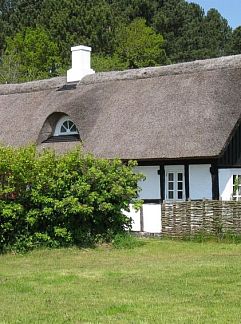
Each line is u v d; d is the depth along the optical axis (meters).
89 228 18.92
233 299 11.41
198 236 19.80
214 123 22.56
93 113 26.33
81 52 29.91
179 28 65.38
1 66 52.66
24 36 56.81
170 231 20.53
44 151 19.03
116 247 18.58
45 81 30.80
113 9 63.97
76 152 18.89
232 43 62.88
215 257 16.44
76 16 59.62
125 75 27.77
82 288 12.60
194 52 61.06
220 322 9.79
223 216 19.42
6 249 17.75
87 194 18.50
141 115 24.73
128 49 56.84
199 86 24.69
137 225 23.31
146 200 23.72
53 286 12.87
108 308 10.82
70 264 15.74
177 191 23.34
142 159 22.98
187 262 15.68
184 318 10.06
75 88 29.06
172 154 22.31
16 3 65.94
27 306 11.09
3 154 18.05
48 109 28.31
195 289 12.31
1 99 31.45
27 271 14.81
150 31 58.59
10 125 28.81
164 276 13.73
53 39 58.03
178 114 23.77
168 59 58.22
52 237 18.42
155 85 26.17
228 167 22.78
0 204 17.48
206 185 22.53
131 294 11.96
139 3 65.62
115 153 23.62
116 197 19.00
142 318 10.12
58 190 18.12
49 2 61.59
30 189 18.09
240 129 23.28
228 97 23.69
